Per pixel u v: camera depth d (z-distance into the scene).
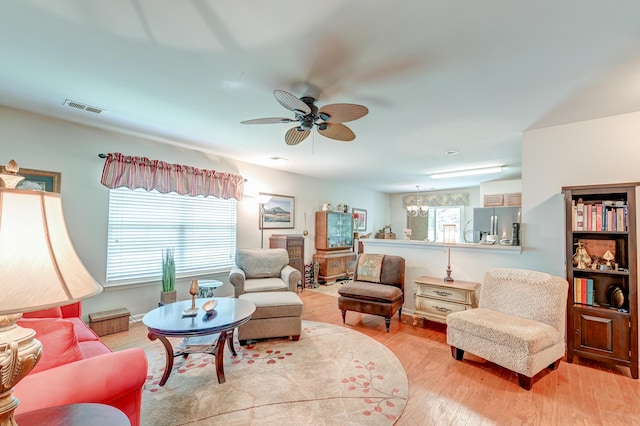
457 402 2.06
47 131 3.05
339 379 2.35
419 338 3.23
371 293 3.55
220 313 2.48
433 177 6.45
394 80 2.17
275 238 5.36
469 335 2.59
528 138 3.26
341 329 3.51
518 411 1.97
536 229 3.16
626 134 2.73
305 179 6.39
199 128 3.35
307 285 6.04
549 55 1.82
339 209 7.07
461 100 2.51
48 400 1.14
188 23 1.57
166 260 3.82
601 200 2.82
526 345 2.21
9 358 0.81
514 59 1.88
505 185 6.39
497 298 2.87
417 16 1.49
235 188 4.71
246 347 2.94
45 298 0.77
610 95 2.37
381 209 9.13
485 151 4.22
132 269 3.71
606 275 2.75
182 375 2.38
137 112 2.88
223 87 2.31
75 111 2.88
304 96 2.41
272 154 4.55
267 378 2.35
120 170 3.46
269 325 3.02
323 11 1.46
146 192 3.86
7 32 1.65
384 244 4.38
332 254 6.48
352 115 2.22
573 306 2.71
